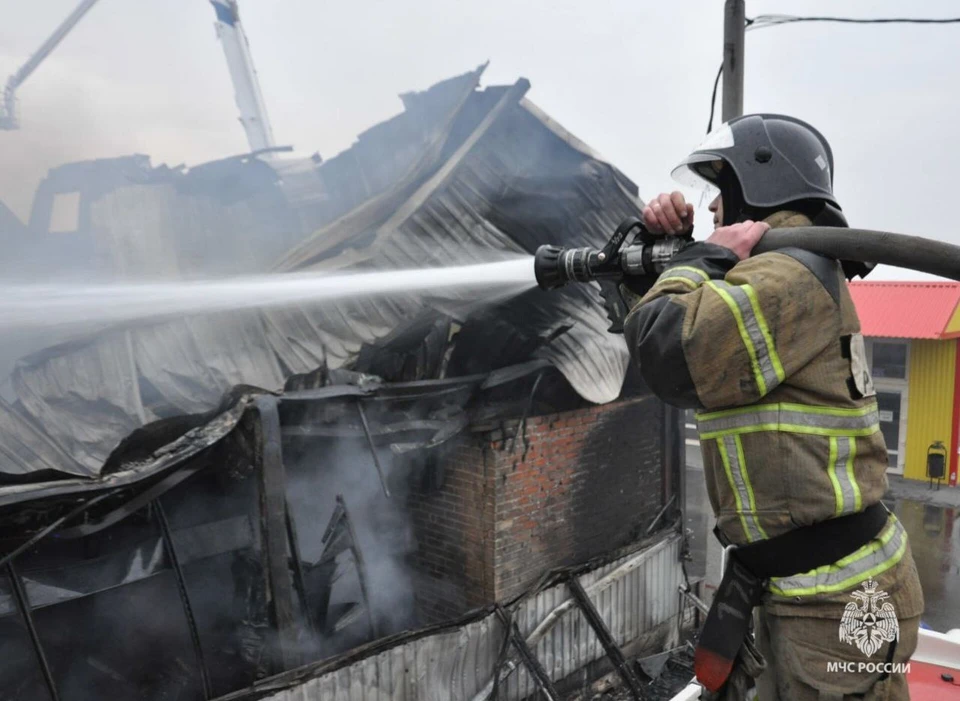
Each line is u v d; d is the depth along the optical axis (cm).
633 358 147
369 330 520
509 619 626
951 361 1777
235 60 711
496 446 662
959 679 362
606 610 741
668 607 834
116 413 404
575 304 665
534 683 661
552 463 721
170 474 413
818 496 136
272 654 470
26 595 389
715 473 150
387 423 561
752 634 169
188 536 468
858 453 140
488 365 625
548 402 720
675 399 142
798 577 140
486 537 673
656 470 863
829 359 139
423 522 735
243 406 441
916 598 144
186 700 475
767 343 131
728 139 163
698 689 328
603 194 665
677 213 163
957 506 1608
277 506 445
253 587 479
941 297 1822
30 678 414
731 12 568
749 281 134
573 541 752
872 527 142
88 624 434
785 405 138
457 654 586
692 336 132
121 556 443
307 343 491
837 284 140
